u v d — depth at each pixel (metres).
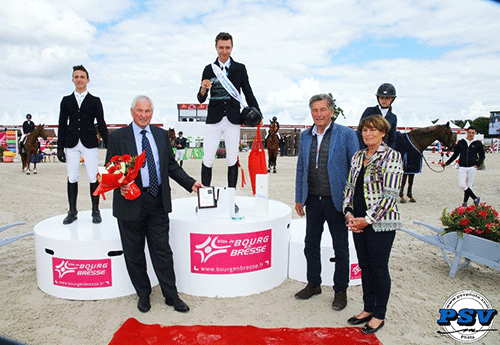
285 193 8.82
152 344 2.48
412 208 7.40
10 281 3.63
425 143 8.09
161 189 2.96
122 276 3.31
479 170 15.39
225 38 3.62
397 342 2.58
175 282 3.15
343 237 3.04
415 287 3.55
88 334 2.66
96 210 3.90
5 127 24.77
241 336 2.57
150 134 2.98
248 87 3.89
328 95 2.97
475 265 4.20
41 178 11.66
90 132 3.88
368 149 2.71
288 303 3.18
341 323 2.84
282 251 3.60
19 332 2.66
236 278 3.28
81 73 3.86
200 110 32.88
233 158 4.00
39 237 3.34
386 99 4.57
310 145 3.12
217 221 3.31
